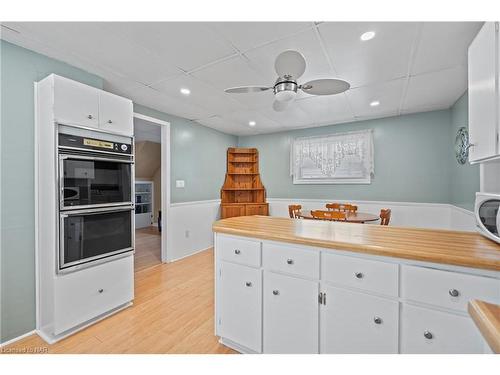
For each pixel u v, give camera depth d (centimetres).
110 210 213
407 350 110
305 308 137
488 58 121
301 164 480
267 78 249
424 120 368
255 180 532
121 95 295
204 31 171
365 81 254
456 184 327
